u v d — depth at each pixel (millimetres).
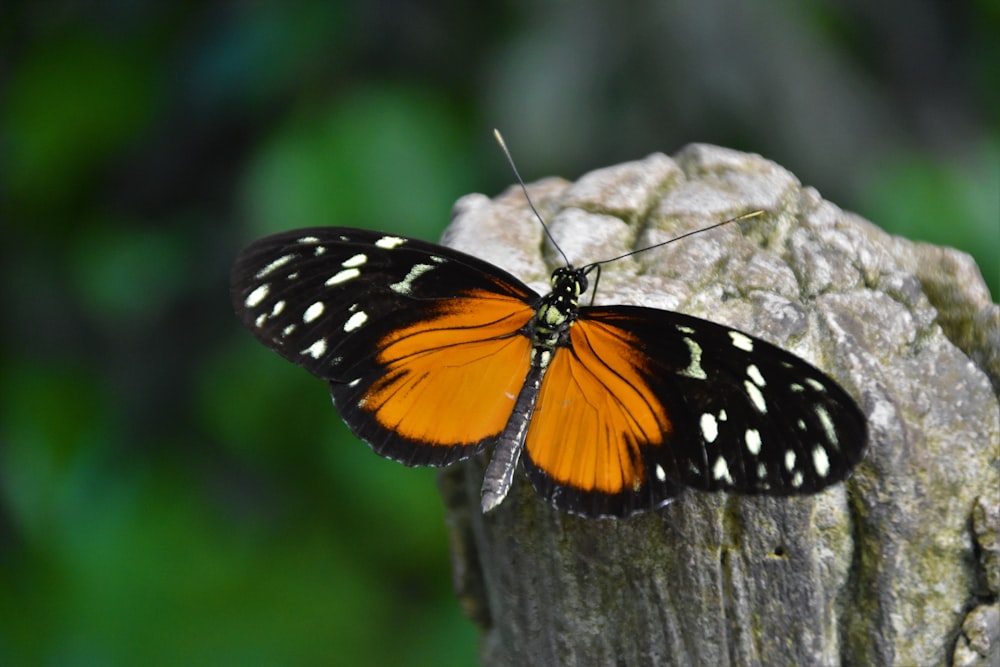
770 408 678
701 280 702
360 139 775
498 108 775
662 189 718
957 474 695
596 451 688
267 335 694
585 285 695
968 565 695
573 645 699
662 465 685
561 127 773
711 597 692
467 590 728
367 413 696
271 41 783
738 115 775
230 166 796
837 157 777
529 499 695
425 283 698
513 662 708
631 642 697
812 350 698
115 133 802
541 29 777
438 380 697
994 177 793
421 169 777
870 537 692
